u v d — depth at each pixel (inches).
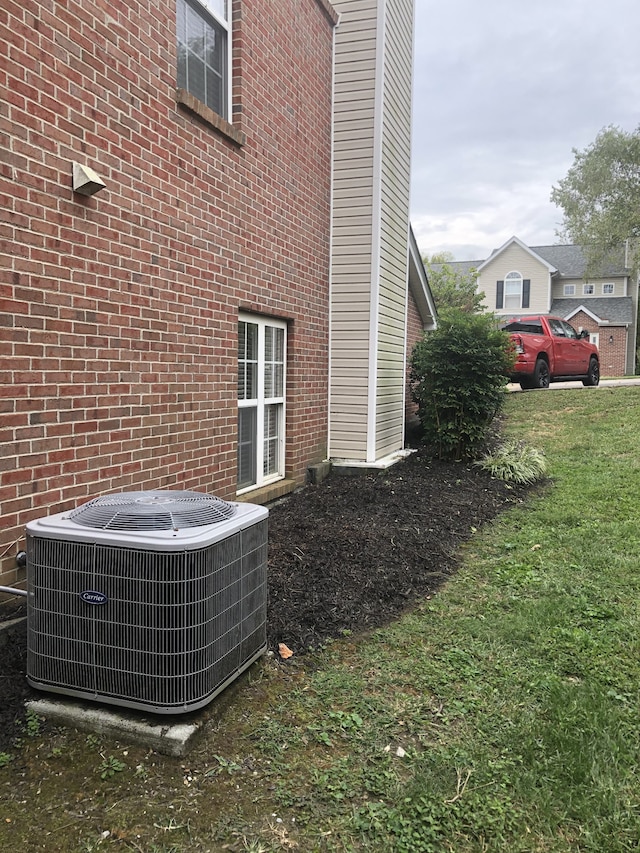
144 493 121.6
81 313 141.4
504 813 84.2
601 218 1291.8
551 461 353.7
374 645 134.6
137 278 160.2
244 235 217.8
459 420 354.0
